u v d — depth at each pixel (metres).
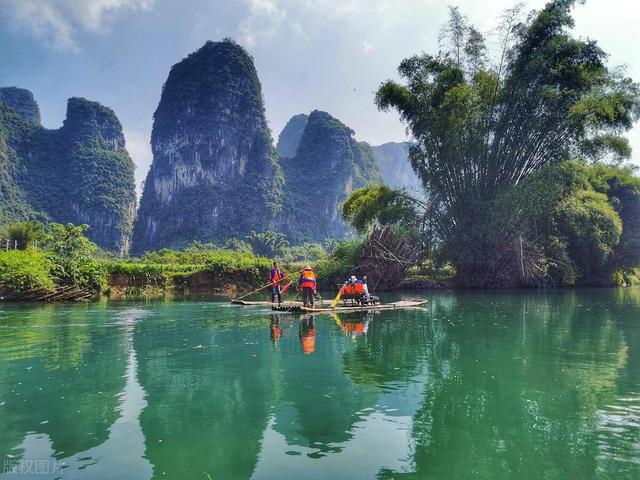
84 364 5.99
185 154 126.19
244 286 24.19
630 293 20.91
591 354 6.62
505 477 2.91
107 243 118.75
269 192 125.12
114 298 18.56
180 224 119.62
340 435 3.60
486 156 22.50
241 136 129.00
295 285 24.47
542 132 21.66
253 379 5.23
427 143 23.06
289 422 3.88
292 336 8.21
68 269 17.97
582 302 15.58
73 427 3.77
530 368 5.76
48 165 123.38
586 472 2.96
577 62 20.89
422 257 24.39
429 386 4.94
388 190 24.58
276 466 3.06
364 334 8.45
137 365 5.93
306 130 150.62
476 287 24.09
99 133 131.50
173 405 4.31
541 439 3.51
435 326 9.51
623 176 31.19
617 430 3.67
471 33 23.03
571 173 20.64
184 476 2.92
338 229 139.12
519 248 22.34
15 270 15.92
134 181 132.50
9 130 119.19
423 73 23.20
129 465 3.08
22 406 4.29
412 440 3.50
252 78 135.38
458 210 23.47
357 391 4.76
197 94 127.69
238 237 116.56
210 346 7.23
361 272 23.69
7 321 10.36
